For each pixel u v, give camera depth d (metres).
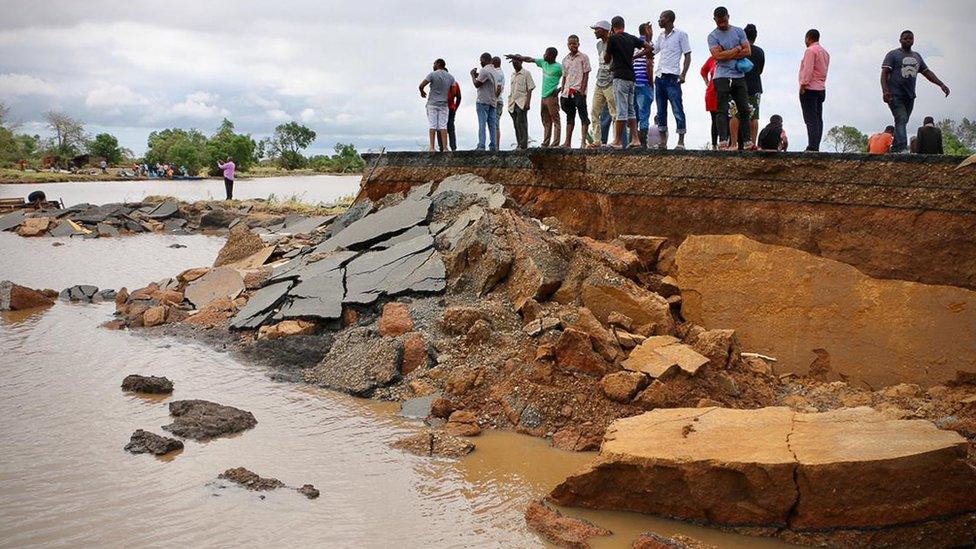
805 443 7.07
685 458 7.05
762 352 10.45
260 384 11.05
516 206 14.52
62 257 22.94
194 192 47.78
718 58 11.93
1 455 8.43
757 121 13.14
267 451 8.68
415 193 16.73
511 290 11.98
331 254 14.73
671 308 11.28
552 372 9.77
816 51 11.47
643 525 7.14
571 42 14.76
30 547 6.57
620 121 13.41
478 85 16.83
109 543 6.64
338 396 10.58
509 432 9.29
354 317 12.72
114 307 15.97
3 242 26.48
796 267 10.55
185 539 6.73
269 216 30.39
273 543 6.69
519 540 6.83
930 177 9.84
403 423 9.56
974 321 9.38
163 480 7.89
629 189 12.56
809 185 10.70
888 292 9.94
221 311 14.38
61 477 7.91
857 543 6.66
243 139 81.12
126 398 10.34
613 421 8.21
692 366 9.38
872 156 10.22
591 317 10.41
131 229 30.16
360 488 7.79
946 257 9.75
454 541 6.79
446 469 8.27
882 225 10.16
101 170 67.69
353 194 43.25
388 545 6.70
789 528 6.87
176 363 11.98
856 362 9.88
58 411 9.81
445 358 10.77
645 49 13.36
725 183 11.44
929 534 6.60
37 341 13.19
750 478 6.83
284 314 13.06
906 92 11.54
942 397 9.09
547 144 15.63
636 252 12.11
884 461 6.58
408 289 12.63
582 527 6.94
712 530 7.04
